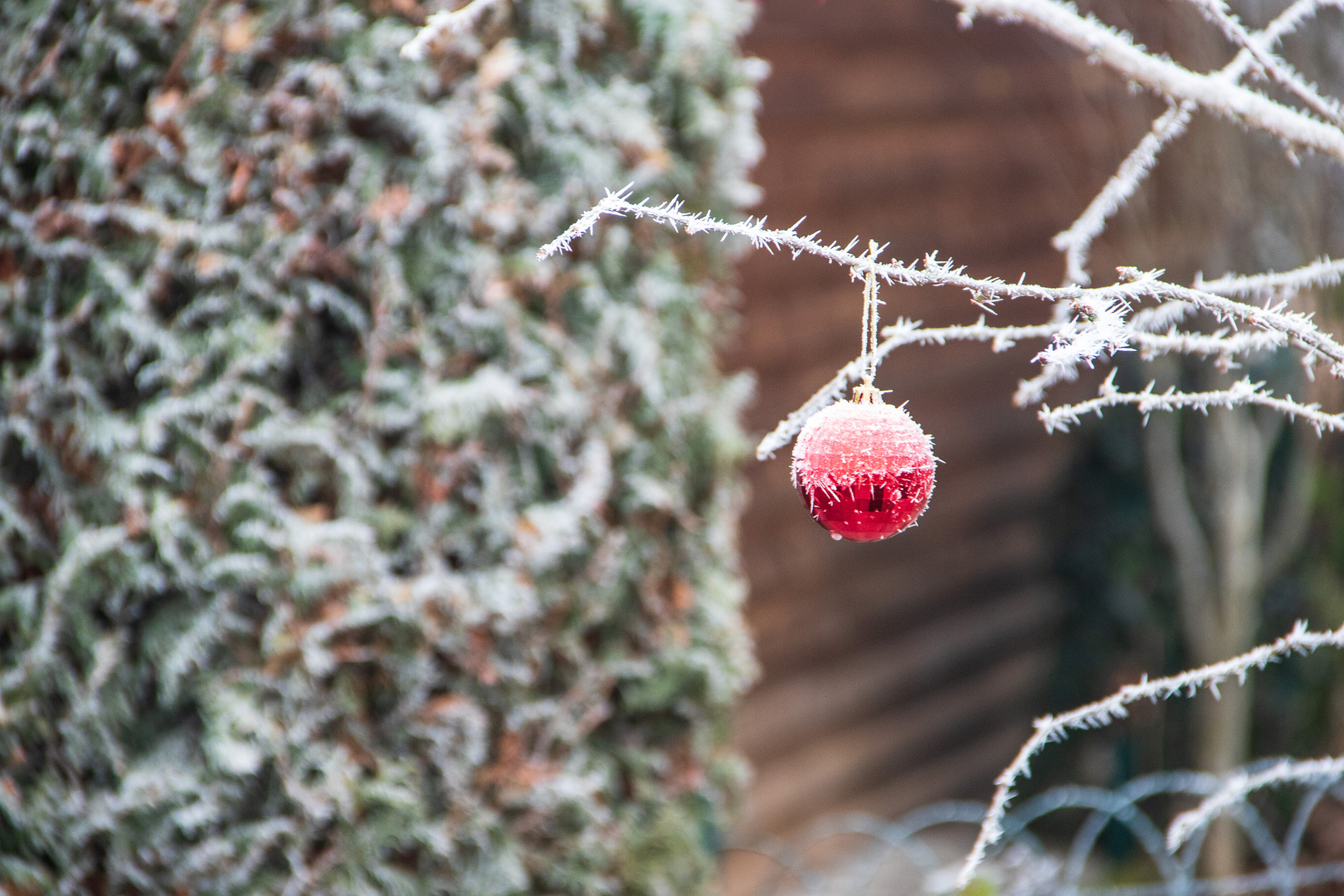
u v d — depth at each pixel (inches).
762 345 145.6
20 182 73.5
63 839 73.4
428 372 74.4
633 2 76.9
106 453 72.8
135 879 73.4
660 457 78.2
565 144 75.7
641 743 79.4
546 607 76.4
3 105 73.3
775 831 153.2
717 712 80.8
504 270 75.2
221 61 73.1
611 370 77.2
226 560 73.2
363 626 74.5
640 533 78.1
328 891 74.2
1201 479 140.3
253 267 73.4
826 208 149.9
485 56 74.7
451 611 74.9
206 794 73.5
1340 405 127.4
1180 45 109.9
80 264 73.4
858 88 151.5
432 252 74.5
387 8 74.0
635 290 77.4
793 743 157.0
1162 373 139.9
